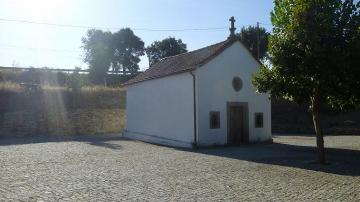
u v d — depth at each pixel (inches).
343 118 1587.1
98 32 3063.5
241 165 608.4
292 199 390.0
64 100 1424.7
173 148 884.6
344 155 753.6
